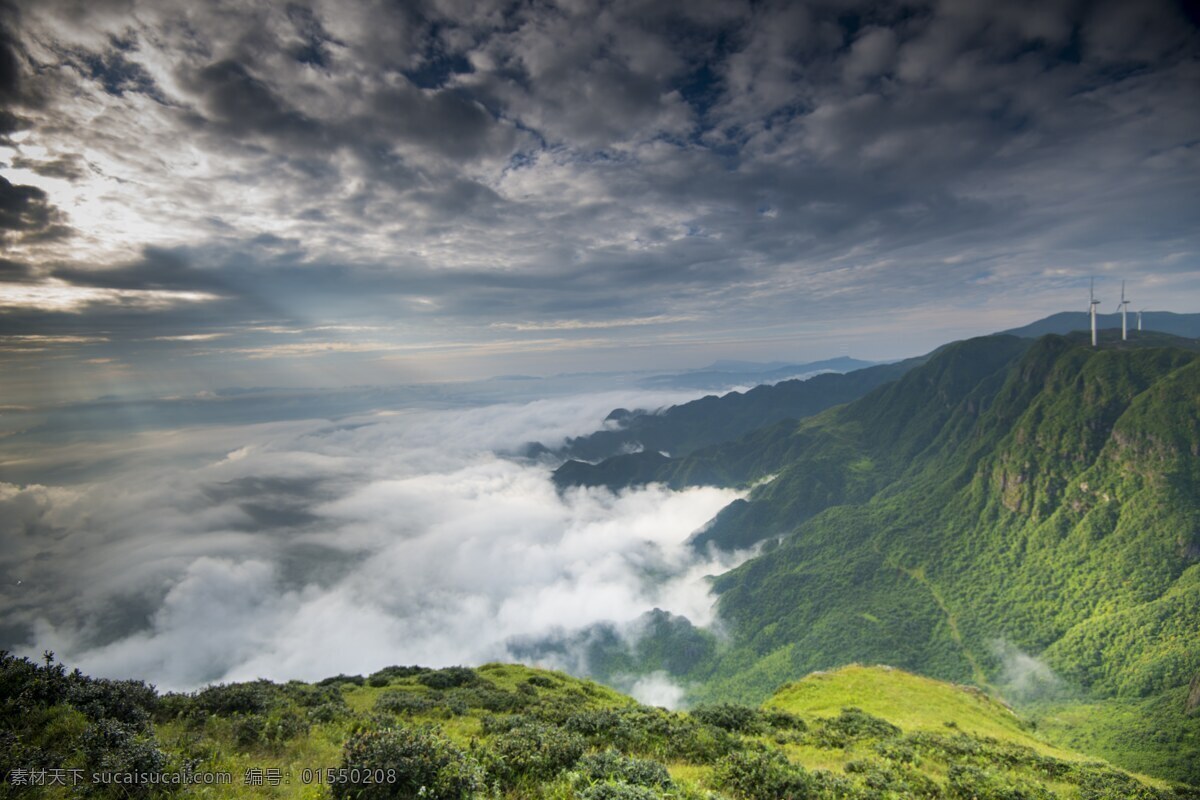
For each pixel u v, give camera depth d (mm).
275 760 16609
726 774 18391
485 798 13086
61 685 16719
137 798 12523
